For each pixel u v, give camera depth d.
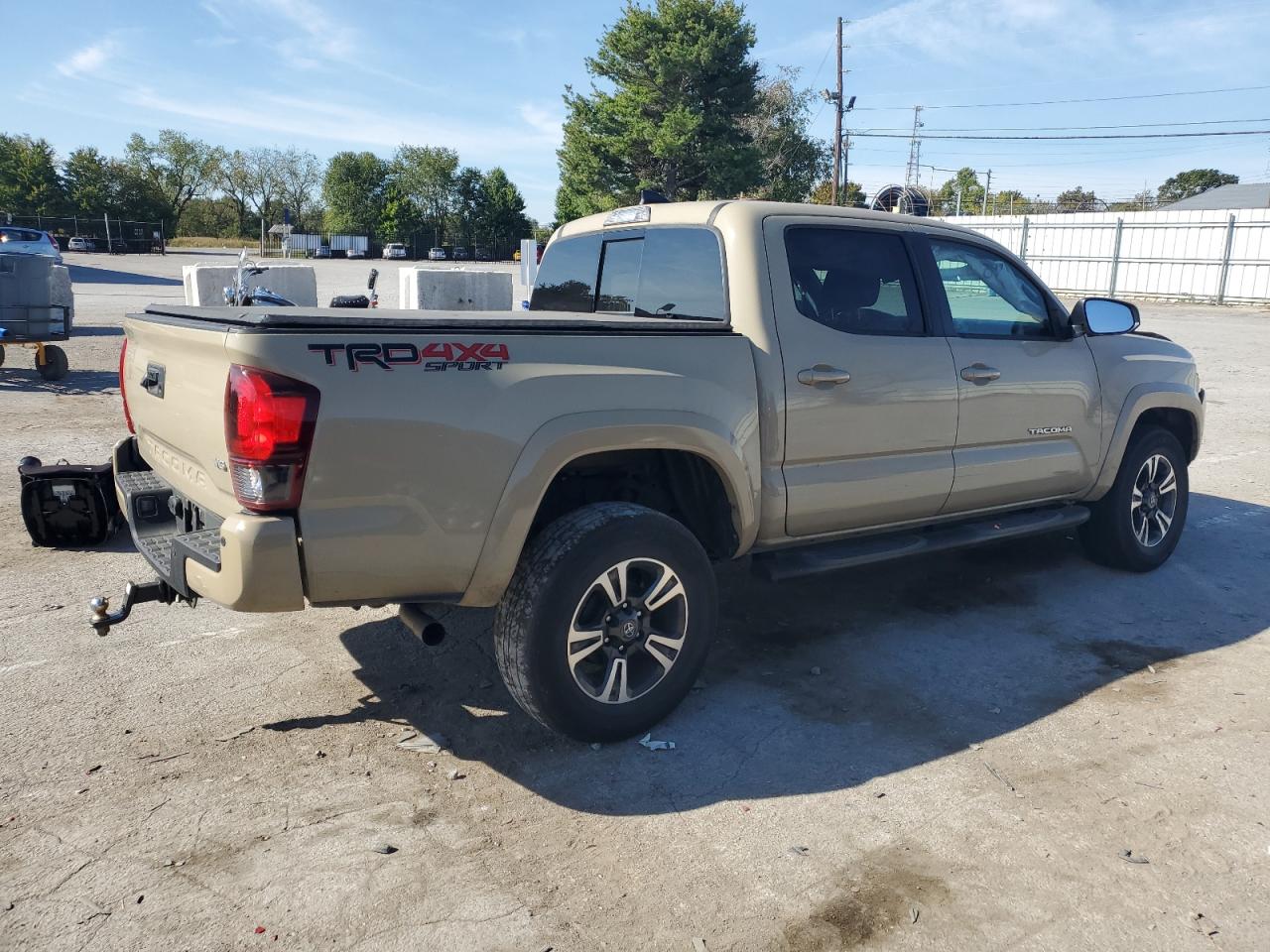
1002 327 4.69
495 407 3.07
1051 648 4.43
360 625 4.57
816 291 3.99
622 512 3.37
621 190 48.34
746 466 3.70
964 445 4.46
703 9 44.97
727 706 3.81
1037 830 2.97
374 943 2.45
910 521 4.41
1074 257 35.25
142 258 61.31
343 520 2.86
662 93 45.81
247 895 2.62
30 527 5.45
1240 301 30.98
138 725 3.56
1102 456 5.13
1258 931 2.53
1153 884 2.72
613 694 3.42
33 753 3.34
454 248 97.06
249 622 4.57
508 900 2.62
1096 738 3.57
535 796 3.14
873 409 4.07
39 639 4.30
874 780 3.26
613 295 4.53
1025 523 4.86
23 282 10.68
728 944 2.46
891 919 2.56
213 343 2.85
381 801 3.09
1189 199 58.38
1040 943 2.48
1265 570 5.61
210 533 3.12
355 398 2.82
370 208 99.81
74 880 2.67
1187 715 3.76
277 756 3.36
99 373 12.12
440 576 3.08
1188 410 5.59
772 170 60.88
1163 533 5.59
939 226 4.52
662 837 2.93
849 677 4.09
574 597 3.24
